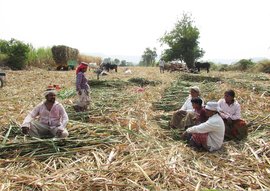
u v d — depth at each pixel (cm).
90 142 611
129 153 583
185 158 570
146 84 1552
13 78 1720
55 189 448
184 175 496
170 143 652
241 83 1420
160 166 518
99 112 852
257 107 965
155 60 6159
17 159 544
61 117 655
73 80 1683
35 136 643
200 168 531
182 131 713
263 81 1742
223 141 682
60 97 1105
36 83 1534
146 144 626
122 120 776
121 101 1024
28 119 636
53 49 2998
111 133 670
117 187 455
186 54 3500
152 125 785
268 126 767
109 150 590
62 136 628
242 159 581
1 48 2686
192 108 793
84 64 885
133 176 487
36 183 459
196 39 3491
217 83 1481
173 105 996
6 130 673
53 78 1791
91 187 452
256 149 630
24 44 2716
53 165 530
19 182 465
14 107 895
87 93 879
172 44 3531
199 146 635
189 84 1441
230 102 712
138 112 883
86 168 516
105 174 493
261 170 532
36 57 3042
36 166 524
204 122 664
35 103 977
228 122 696
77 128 684
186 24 3512
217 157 592
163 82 1593
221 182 487
